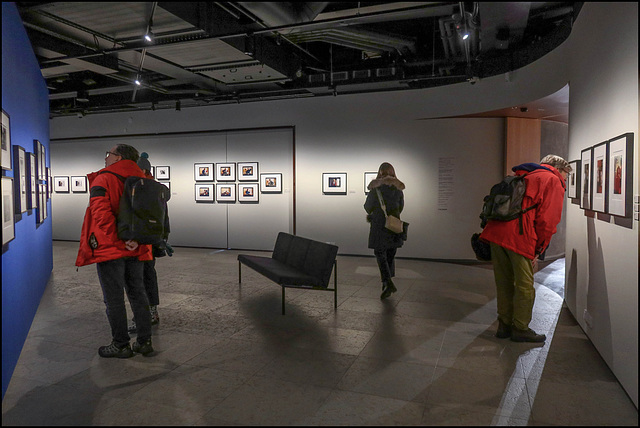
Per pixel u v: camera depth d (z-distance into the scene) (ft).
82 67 21.95
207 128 33.01
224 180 32.96
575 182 15.28
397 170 28.55
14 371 11.12
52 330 14.37
